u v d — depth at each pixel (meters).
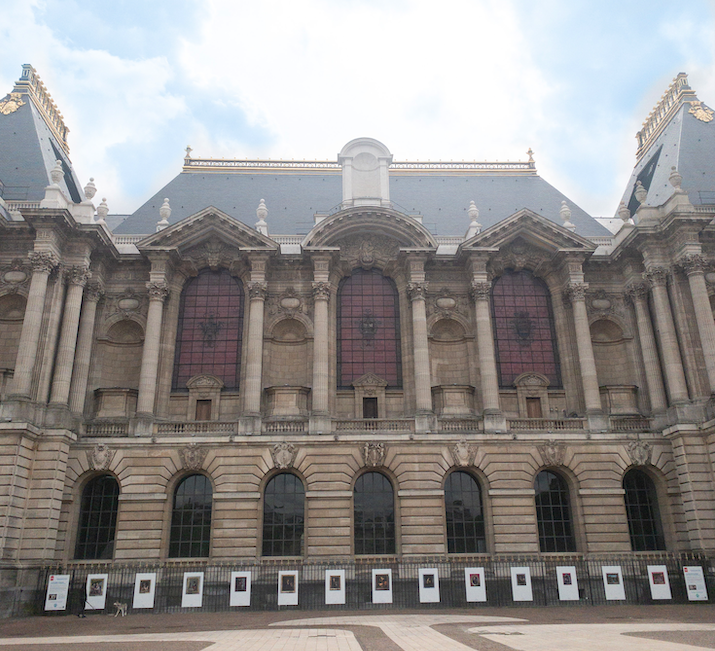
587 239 52.06
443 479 45.62
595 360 53.00
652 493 47.41
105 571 42.22
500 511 45.03
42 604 39.91
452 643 20.56
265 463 45.31
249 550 43.47
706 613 33.34
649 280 50.19
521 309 53.94
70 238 48.38
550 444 46.47
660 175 58.97
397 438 46.12
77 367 47.75
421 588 39.66
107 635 26.67
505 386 51.72
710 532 43.00
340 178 63.25
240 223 50.97
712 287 49.84
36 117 59.34
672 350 47.72
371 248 54.06
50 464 42.91
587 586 42.81
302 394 49.72
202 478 46.38
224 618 35.09
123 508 44.28
